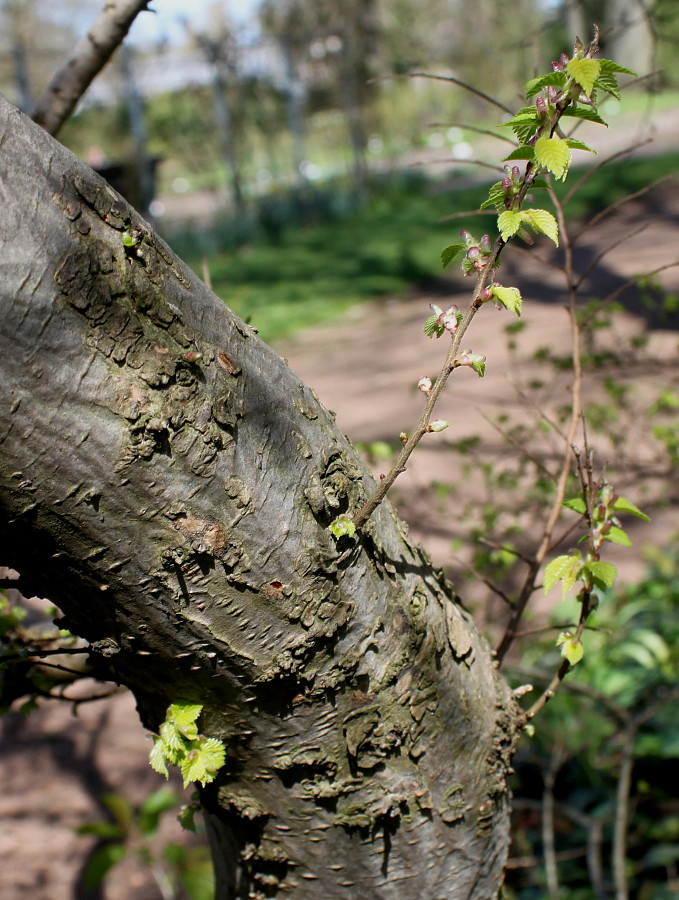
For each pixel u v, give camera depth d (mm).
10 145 769
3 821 3684
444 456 5422
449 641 1132
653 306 3646
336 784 1107
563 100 959
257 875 1229
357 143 18391
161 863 3289
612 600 3916
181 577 916
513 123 979
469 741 1169
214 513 907
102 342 816
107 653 984
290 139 26094
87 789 3832
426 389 1013
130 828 2809
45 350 787
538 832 3020
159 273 856
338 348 9273
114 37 1970
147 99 21812
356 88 18562
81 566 890
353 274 12281
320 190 18156
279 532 950
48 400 797
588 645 3533
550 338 7672
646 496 3779
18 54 18516
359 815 1130
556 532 4359
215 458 892
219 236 15805
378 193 18203
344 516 992
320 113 20797
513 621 1564
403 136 24719
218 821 1271
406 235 13867
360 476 1031
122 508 864
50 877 3355
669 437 3271
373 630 1043
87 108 21547
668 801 3010
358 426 6809
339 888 1194
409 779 1128
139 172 16516
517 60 19188
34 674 1489
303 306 11039
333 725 1068
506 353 7617
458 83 1564
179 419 862
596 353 3527
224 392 900
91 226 809
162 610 935
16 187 767
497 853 1292
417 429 989
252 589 954
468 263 1027
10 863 3443
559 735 2957
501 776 1233
